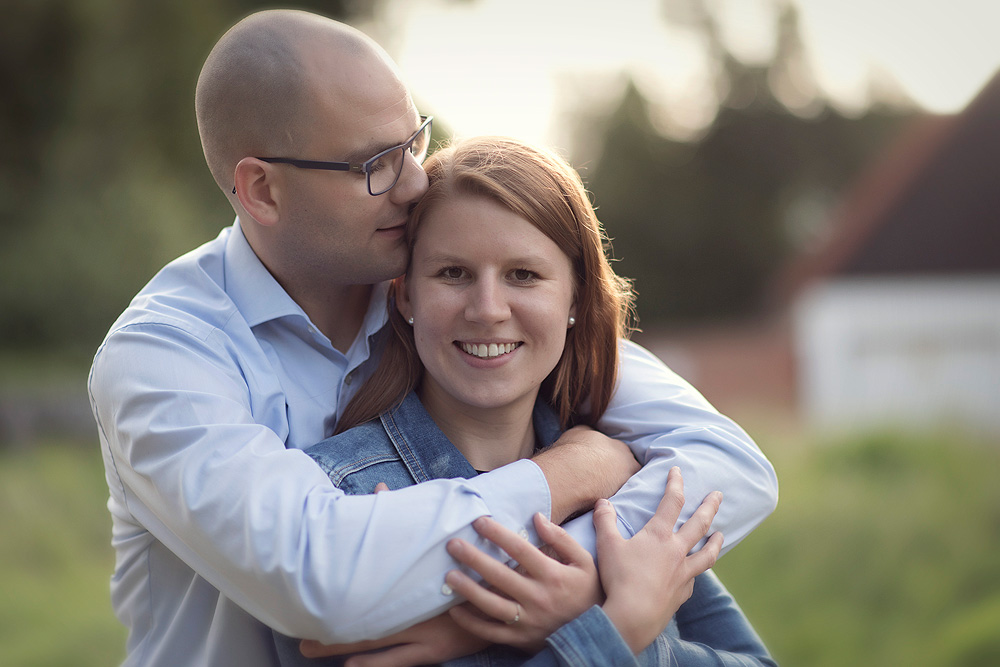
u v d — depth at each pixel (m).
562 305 1.46
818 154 34.28
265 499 1.26
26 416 8.71
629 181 33.31
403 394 1.53
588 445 1.52
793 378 16.28
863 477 6.42
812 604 4.77
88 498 6.36
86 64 13.01
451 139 1.60
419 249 1.45
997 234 13.10
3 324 12.29
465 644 1.31
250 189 1.51
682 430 1.58
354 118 1.47
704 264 33.28
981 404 10.88
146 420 1.36
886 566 4.93
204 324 1.48
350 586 1.20
